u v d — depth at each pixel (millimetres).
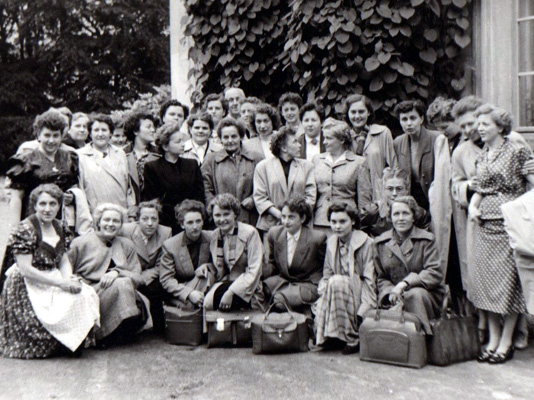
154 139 6719
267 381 4512
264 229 5992
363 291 5309
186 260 5719
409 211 5164
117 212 5543
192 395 4270
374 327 4891
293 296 5523
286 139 5953
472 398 4133
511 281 4758
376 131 6055
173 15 9516
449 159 5355
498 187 4832
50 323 5012
